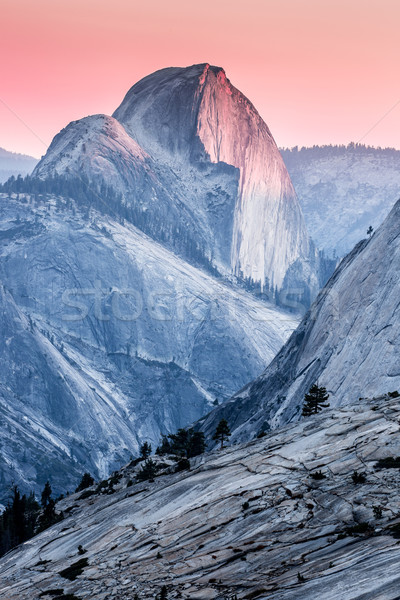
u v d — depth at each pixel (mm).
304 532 51781
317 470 62438
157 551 59875
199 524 61156
